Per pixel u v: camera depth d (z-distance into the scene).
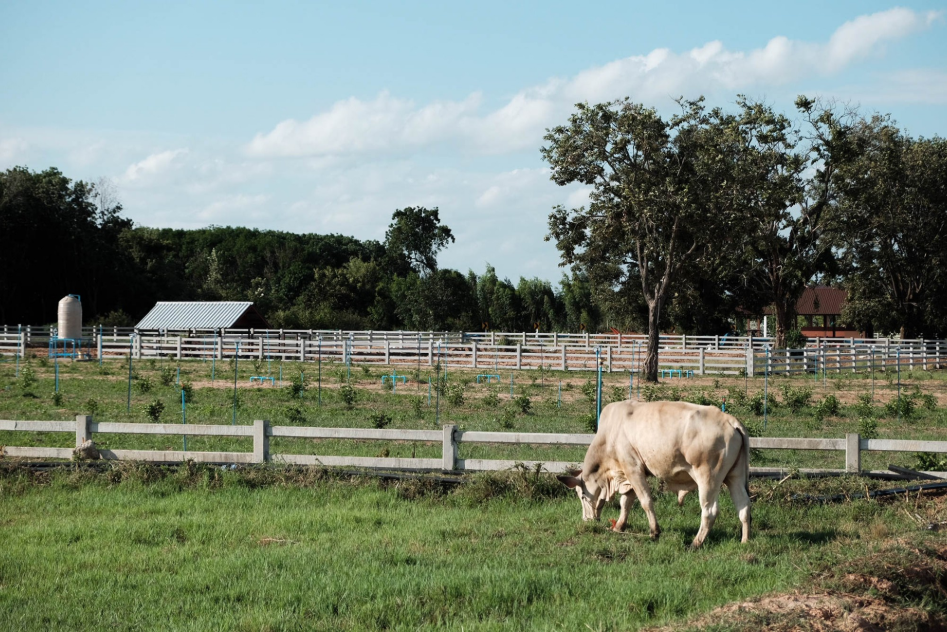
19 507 11.87
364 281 79.69
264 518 11.11
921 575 7.93
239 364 42.31
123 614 7.60
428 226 99.50
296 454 14.98
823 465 15.33
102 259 70.56
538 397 28.53
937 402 28.78
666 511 11.43
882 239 54.09
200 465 13.48
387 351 43.38
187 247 105.81
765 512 11.34
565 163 35.78
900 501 11.78
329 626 7.23
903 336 57.84
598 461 10.45
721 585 8.29
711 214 34.28
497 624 7.22
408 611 7.55
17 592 8.23
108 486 12.99
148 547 9.83
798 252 50.84
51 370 37.47
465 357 43.84
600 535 10.25
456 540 10.04
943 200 53.16
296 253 100.06
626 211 36.12
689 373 39.47
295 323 66.62
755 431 19.08
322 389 29.81
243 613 7.53
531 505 11.92
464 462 13.34
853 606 7.14
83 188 71.56
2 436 18.52
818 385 34.62
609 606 7.66
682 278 37.44
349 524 10.83
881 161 51.19
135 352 47.03
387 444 17.39
